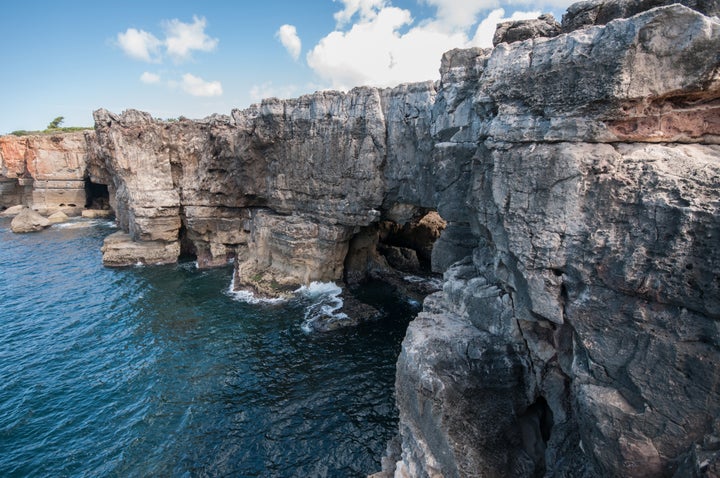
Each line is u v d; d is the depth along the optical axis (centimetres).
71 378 2639
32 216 7031
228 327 3288
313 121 3559
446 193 2320
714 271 802
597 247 1011
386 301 3712
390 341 3038
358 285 4066
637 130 1047
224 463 1967
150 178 4769
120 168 4728
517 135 1233
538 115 1208
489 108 1455
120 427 2198
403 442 1491
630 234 952
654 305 912
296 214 4044
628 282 938
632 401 930
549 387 1323
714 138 984
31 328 3331
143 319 3478
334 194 3609
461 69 2227
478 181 1583
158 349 2980
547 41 1194
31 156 7894
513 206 1224
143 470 1928
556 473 1151
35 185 7888
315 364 2755
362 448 2056
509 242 1246
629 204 960
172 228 4994
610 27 1029
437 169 2361
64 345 3056
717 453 764
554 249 1112
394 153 3159
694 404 830
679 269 854
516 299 1319
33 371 2717
